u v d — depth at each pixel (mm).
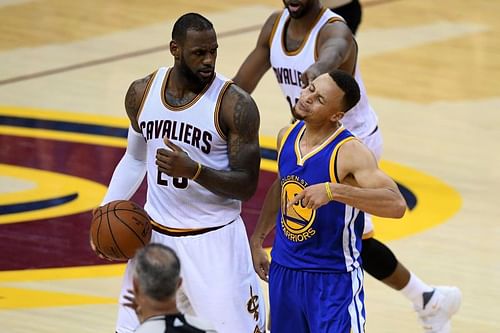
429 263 22734
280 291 15484
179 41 14867
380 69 37250
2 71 36094
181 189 15258
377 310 20531
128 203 15242
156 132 15383
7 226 23797
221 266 15367
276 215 16125
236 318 15484
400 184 27641
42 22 41844
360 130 19219
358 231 15234
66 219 24312
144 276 11195
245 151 15125
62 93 34000
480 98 34906
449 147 30469
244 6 44906
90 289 20969
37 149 28875
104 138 29984
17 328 19156
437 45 40375
